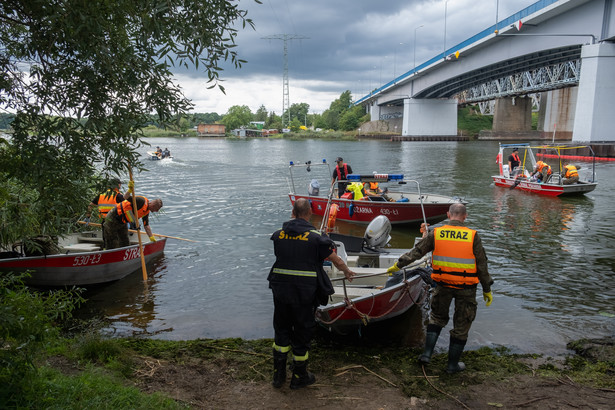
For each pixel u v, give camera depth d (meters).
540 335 5.59
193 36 3.25
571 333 5.66
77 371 4.05
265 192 19.25
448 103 90.62
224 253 9.58
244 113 173.75
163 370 4.38
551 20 41.78
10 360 3.02
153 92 3.59
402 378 4.34
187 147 67.56
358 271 6.52
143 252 8.52
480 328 5.81
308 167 13.66
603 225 12.29
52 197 3.53
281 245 4.04
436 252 4.40
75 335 5.32
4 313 2.80
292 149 59.69
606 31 37.94
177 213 14.30
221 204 16.08
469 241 4.27
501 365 4.64
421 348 5.23
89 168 3.60
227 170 29.66
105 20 3.40
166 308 6.59
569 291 7.22
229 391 3.99
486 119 114.25
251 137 131.50
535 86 64.50
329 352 5.06
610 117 38.91
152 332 5.76
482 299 6.88
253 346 5.16
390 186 20.55
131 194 7.93
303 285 3.92
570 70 57.09
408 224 12.53
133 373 4.26
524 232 11.45
